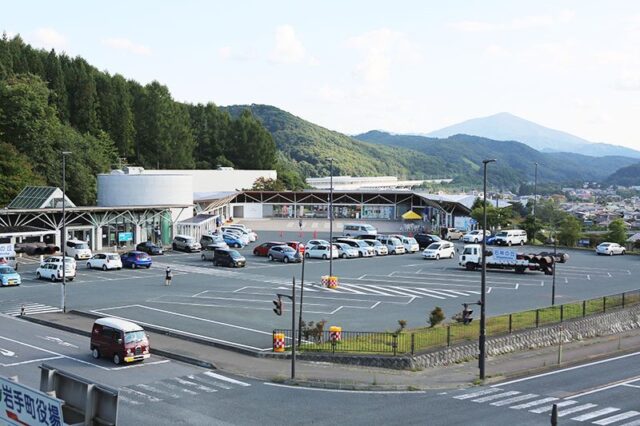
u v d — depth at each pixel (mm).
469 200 108188
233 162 150000
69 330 39625
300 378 30125
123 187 81812
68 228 75188
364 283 56750
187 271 63156
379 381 30109
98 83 128875
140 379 29797
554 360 35969
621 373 33250
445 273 62781
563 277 61219
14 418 16031
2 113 95438
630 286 56188
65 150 97438
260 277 59625
